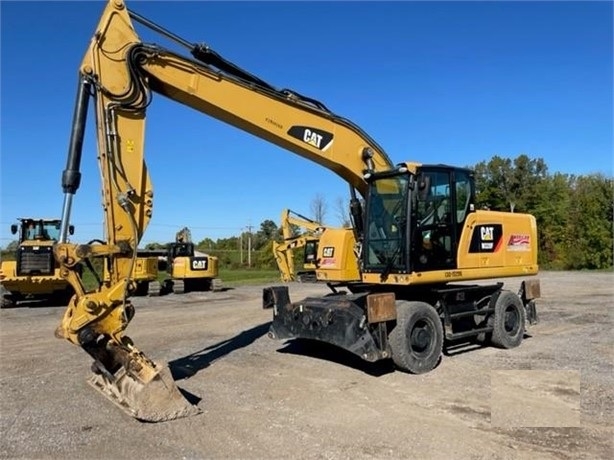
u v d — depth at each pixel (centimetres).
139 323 1238
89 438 503
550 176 4509
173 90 692
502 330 888
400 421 542
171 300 1769
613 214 3678
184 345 961
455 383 682
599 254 3672
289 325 821
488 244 879
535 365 768
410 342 733
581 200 3819
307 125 796
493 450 466
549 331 1061
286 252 2302
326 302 803
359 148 847
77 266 586
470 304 888
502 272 902
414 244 772
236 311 1448
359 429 521
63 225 584
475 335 930
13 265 1576
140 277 1805
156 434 511
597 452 460
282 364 796
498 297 902
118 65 644
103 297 583
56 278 1603
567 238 3862
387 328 735
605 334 1023
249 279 2941
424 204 792
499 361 798
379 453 462
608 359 803
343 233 934
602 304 1505
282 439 496
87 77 622
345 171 848
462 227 843
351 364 793
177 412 556
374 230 828
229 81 729
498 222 902
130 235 624
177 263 2011
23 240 1725
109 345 577
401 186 792
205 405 599
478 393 637
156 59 671
